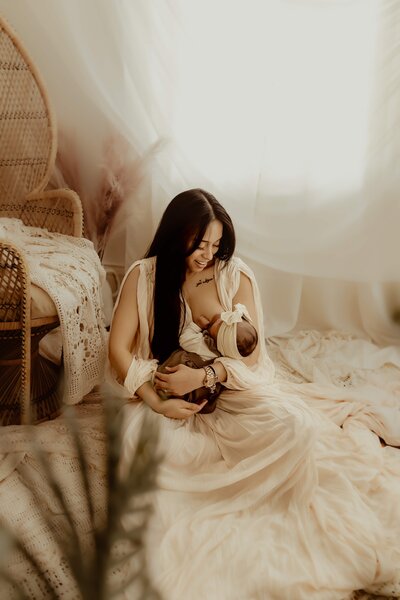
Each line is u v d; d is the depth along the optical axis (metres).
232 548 1.13
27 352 1.49
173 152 2.08
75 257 1.76
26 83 2.08
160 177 2.13
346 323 2.51
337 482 1.38
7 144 2.11
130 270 1.49
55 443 1.28
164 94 2.06
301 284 2.41
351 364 2.15
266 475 1.29
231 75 2.07
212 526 1.18
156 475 0.38
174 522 1.20
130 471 0.38
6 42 2.04
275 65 2.06
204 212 1.38
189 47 2.03
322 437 1.57
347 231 2.24
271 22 2.01
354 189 2.20
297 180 2.20
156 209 2.23
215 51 2.04
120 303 1.49
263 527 1.21
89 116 2.19
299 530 1.20
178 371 1.32
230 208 2.20
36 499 0.41
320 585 1.09
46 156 2.12
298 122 2.13
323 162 2.18
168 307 1.43
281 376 2.06
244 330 1.35
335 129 2.14
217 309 1.48
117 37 2.01
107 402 0.42
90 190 2.23
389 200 2.19
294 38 2.03
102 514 0.37
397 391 1.97
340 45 2.04
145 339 1.50
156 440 0.39
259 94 2.09
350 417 1.73
